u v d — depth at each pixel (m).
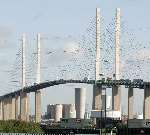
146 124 175.25
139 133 174.88
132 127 176.50
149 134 173.38
